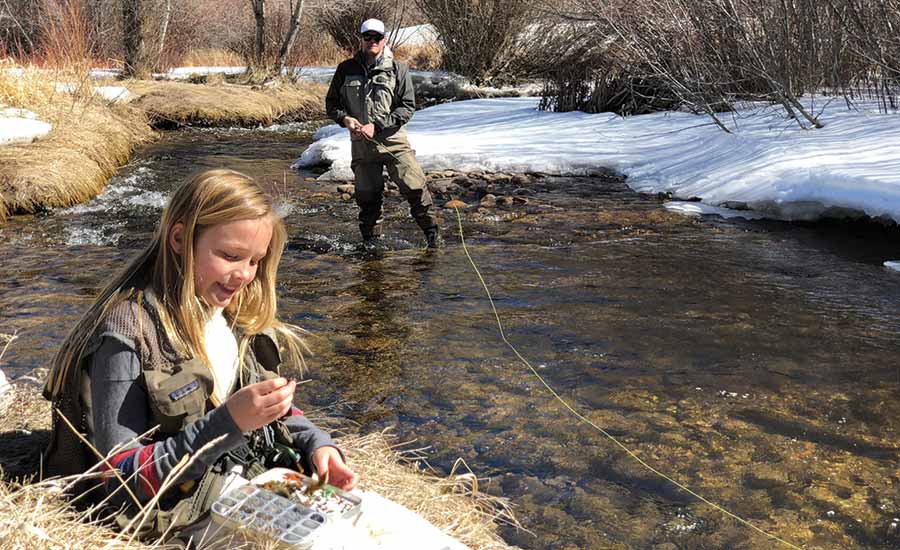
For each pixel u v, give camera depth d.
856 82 12.18
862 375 5.02
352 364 5.21
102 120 13.62
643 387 4.86
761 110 12.53
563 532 3.51
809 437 4.29
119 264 7.34
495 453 4.14
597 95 15.44
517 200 9.74
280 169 12.28
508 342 5.56
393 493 3.32
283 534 2.30
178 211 2.44
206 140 15.59
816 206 8.70
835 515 3.63
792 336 5.62
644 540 3.46
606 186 10.72
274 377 2.80
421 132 14.16
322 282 6.91
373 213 8.09
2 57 18.50
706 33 13.19
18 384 4.03
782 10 12.00
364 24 7.71
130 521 2.41
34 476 2.75
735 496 3.78
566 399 4.71
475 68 23.28
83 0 21.58
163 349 2.44
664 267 7.19
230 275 2.49
